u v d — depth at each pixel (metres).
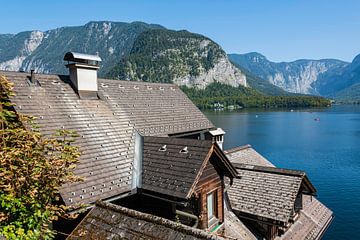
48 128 11.32
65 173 7.11
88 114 13.41
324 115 167.62
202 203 10.57
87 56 14.30
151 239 6.07
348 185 38.97
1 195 6.05
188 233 5.85
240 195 13.38
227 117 152.75
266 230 12.67
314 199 20.69
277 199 12.61
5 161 6.08
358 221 28.59
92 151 11.60
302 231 15.27
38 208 6.62
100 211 7.41
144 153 12.41
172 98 20.19
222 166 11.38
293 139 79.50
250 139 79.69
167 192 9.91
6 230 5.96
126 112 15.50
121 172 11.30
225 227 11.76
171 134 16.39
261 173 14.17
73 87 14.14
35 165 6.47
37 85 12.90
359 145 68.81
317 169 47.50
